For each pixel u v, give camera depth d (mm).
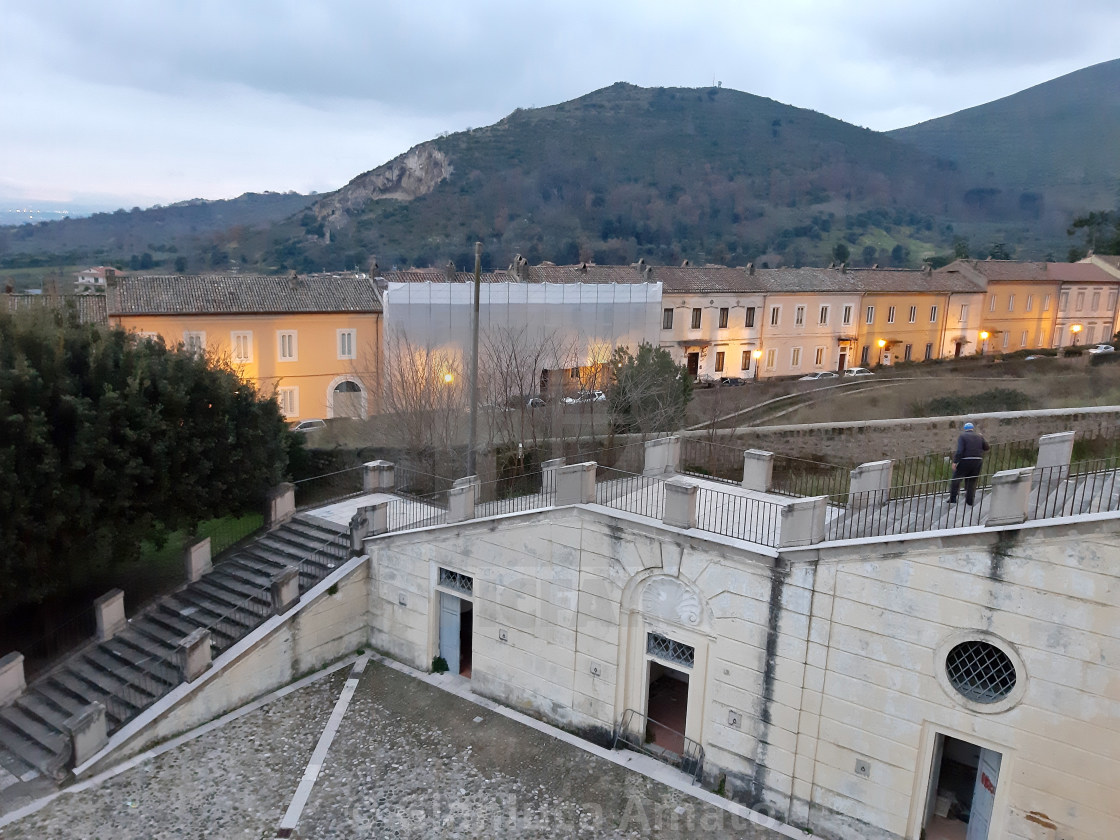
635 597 16531
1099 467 15164
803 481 23906
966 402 38031
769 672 14828
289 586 19359
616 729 17172
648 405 30219
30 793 15219
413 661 20656
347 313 40688
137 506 19547
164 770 16188
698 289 49438
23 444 17031
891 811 13859
